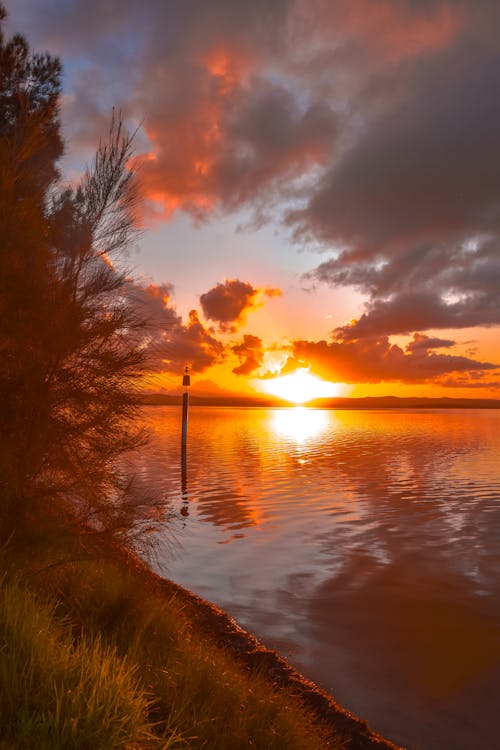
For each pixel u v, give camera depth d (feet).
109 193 18.85
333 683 23.30
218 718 13.56
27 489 17.43
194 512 59.31
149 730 10.92
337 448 151.64
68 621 16.14
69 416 17.90
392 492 74.13
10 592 13.48
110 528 17.35
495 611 31.91
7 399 17.19
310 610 31.71
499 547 46.03
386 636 28.27
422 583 36.76
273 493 72.43
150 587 22.74
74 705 9.94
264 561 41.22
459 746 19.07
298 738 14.52
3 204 17.54
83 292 18.39
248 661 22.41
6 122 25.58
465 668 24.88
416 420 460.55
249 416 571.69
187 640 18.74
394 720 20.59
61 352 17.49
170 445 153.58
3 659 10.75
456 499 69.10
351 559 42.34
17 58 25.48
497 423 377.30
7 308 16.84
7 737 9.18
